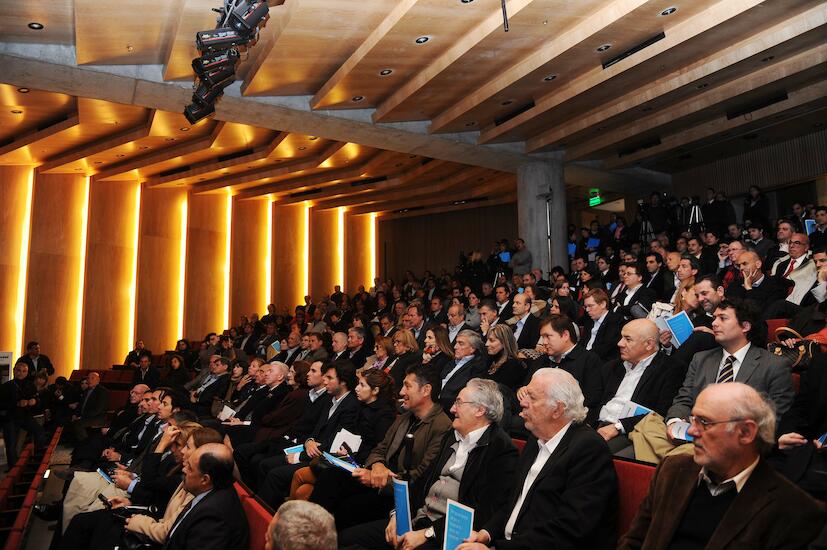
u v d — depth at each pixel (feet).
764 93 32.24
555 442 9.25
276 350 32.55
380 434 14.87
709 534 7.02
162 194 52.19
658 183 46.96
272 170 48.52
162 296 51.52
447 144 37.65
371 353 27.20
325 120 34.22
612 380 13.38
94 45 26.23
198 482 9.89
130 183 50.90
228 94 31.42
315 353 26.99
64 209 47.62
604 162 42.68
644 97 31.63
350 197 58.39
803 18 25.39
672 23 25.99
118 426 23.12
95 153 42.06
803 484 8.59
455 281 40.32
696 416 7.07
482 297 34.88
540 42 27.55
